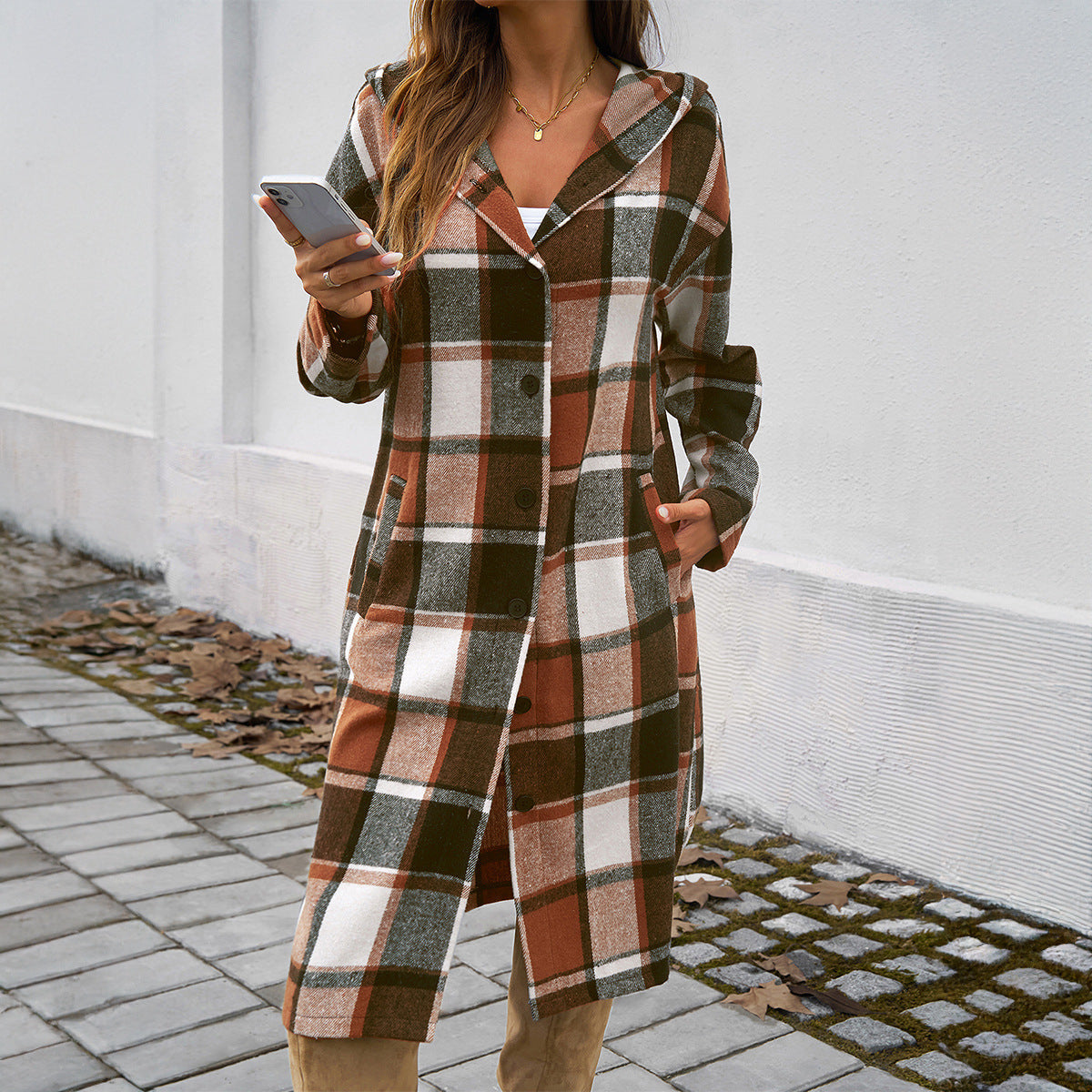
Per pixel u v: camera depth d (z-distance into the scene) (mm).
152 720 4496
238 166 5582
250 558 5648
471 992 2680
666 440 1743
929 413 3248
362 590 1621
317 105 5184
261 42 5453
